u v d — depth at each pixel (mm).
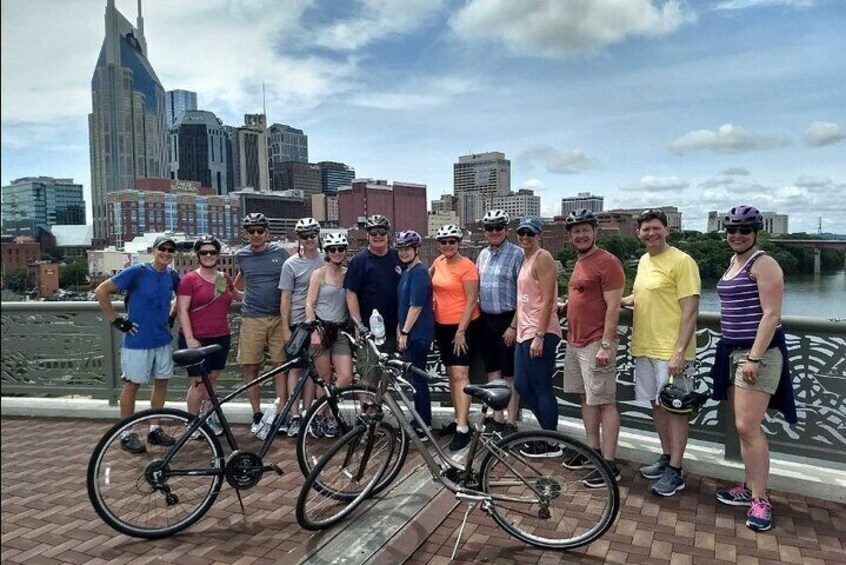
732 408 4066
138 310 4758
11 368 6113
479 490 3314
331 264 4883
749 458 3449
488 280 4762
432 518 3549
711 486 3975
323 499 3510
